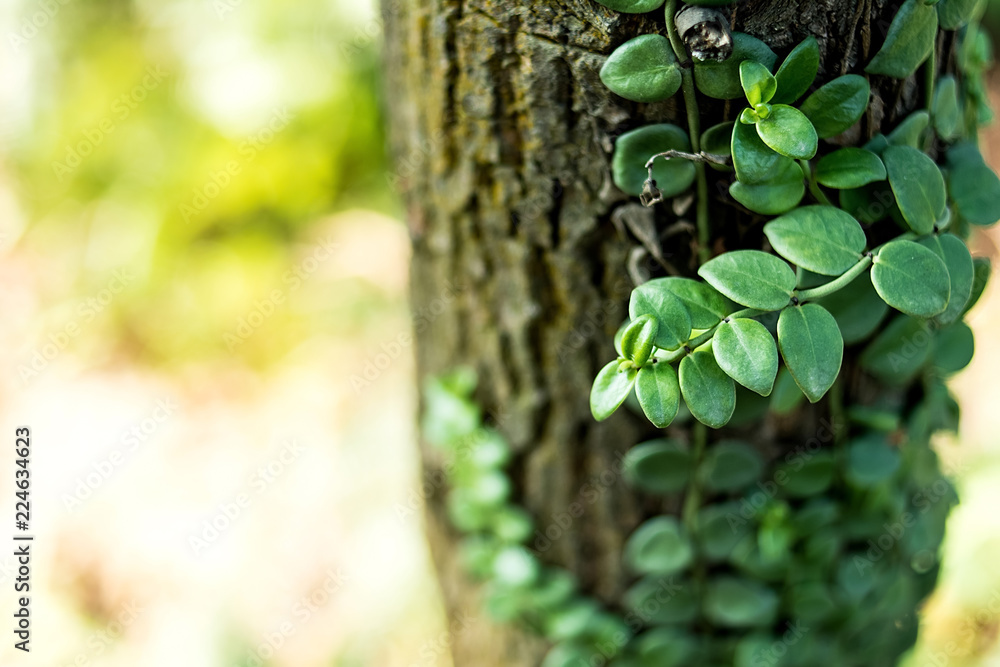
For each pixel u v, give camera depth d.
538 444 0.65
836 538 0.63
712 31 0.53
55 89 1.57
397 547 1.08
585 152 0.58
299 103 1.48
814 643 0.65
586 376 0.62
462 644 0.75
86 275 1.50
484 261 0.62
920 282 0.54
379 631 1.00
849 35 0.55
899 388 0.61
